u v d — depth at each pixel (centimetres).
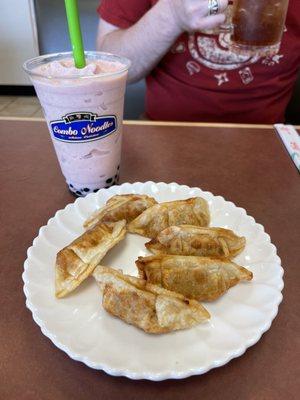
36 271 22
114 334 19
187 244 25
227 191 33
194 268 22
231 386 18
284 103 58
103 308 21
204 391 18
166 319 19
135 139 41
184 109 56
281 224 29
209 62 53
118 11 55
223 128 44
